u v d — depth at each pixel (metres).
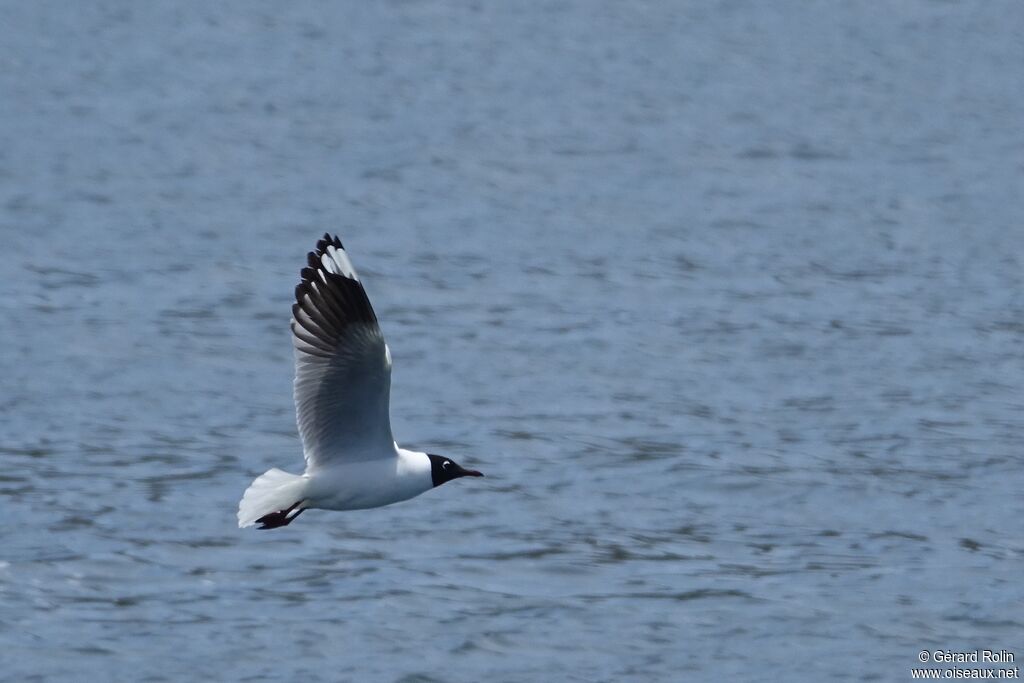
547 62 64.31
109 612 15.90
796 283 31.98
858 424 22.64
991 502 19.47
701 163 46.62
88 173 42.53
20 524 17.98
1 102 52.97
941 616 16.17
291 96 55.75
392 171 44.31
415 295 30.19
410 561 17.22
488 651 15.19
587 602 16.33
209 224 36.88
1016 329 28.55
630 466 20.45
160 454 20.70
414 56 64.50
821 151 49.00
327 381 11.58
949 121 54.88
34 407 22.67
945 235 37.44
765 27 73.38
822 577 17.08
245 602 16.14
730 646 15.45
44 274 31.11
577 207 40.00
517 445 21.25
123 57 62.00
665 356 26.23
